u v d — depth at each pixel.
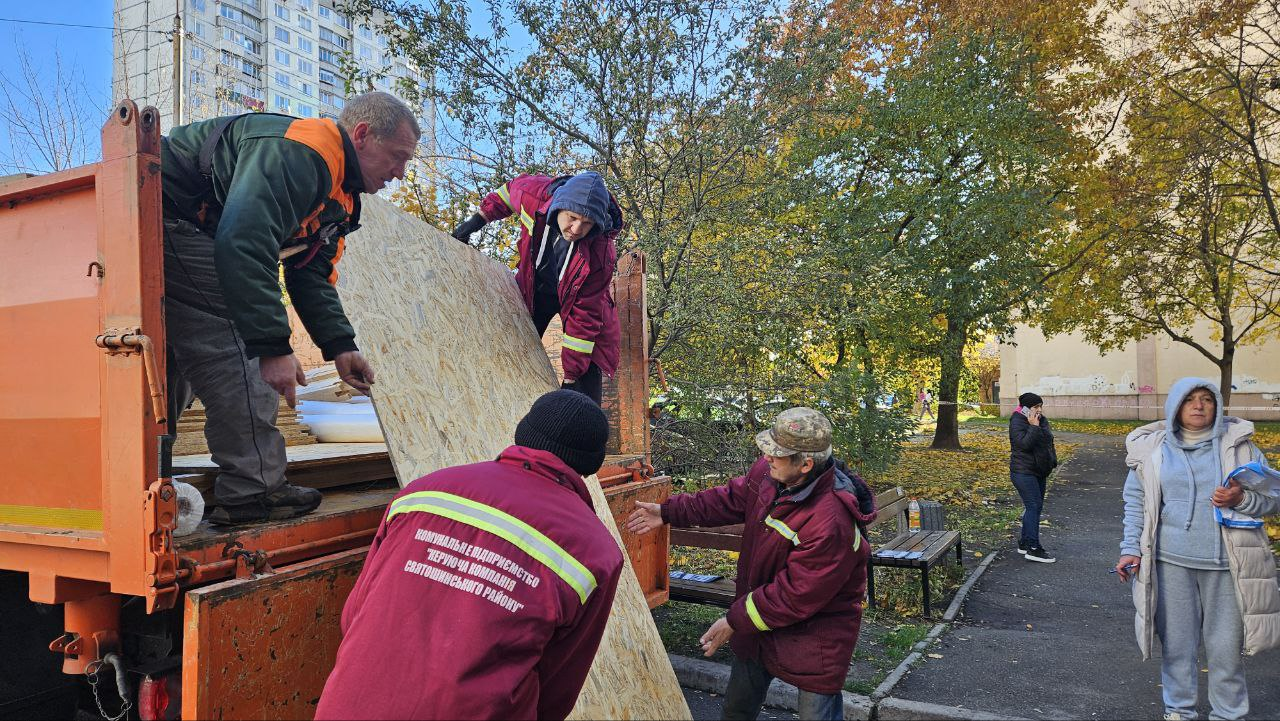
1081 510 11.39
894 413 11.09
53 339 2.04
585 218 3.61
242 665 1.82
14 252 2.18
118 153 1.87
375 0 7.93
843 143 13.35
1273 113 16.42
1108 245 18.41
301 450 3.31
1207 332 26.86
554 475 1.85
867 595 6.51
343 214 2.36
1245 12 15.12
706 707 4.37
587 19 8.06
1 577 2.37
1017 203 14.01
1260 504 3.58
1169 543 3.76
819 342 9.60
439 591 1.60
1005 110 14.08
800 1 8.93
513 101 8.12
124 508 1.81
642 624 3.23
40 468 2.06
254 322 1.94
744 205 8.66
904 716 4.25
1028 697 4.51
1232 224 18.53
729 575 7.08
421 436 2.57
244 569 1.93
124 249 1.85
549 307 4.30
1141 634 3.79
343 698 1.52
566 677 1.79
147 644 2.12
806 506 2.95
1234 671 3.62
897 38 16.06
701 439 8.56
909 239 14.33
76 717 2.54
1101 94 16.67
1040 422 8.36
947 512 11.17
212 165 2.13
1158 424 3.95
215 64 13.04
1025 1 15.03
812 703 2.96
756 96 8.62
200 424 3.22
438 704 1.48
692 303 7.63
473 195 8.26
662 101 8.23
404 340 2.79
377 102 2.30
